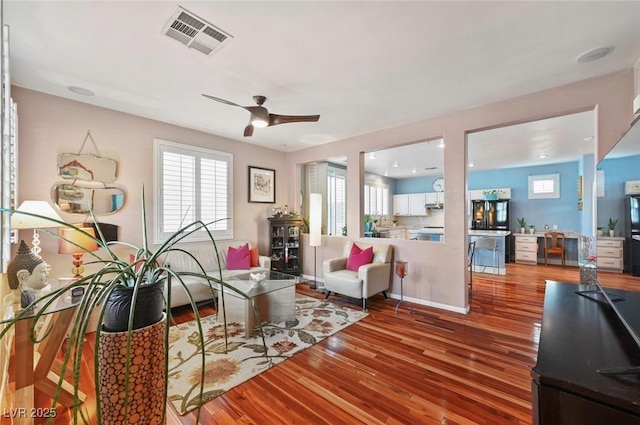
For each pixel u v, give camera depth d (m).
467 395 1.96
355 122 3.93
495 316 3.41
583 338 1.20
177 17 1.84
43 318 1.93
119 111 3.48
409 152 5.77
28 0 1.66
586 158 5.85
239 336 2.89
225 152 4.65
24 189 2.83
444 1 1.71
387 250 4.11
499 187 7.79
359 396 1.96
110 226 3.38
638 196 1.25
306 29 1.96
